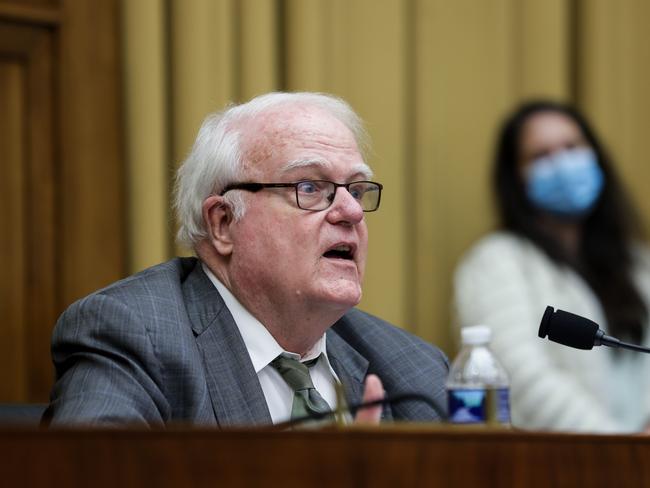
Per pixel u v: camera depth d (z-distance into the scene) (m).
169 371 4.91
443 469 3.15
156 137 8.64
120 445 2.94
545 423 8.12
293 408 5.20
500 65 10.37
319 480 3.04
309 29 9.44
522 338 8.40
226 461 2.99
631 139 10.73
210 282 5.43
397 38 9.88
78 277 8.41
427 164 10.04
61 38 8.47
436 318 10.00
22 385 8.26
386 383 5.61
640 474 3.39
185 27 8.89
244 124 5.46
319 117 5.46
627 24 10.74
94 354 4.86
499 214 9.26
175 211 5.71
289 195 5.29
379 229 9.70
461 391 4.25
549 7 10.45
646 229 10.34
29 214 8.37
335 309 5.30
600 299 8.76
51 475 2.90
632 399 8.52
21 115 8.39
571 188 9.05
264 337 5.34
